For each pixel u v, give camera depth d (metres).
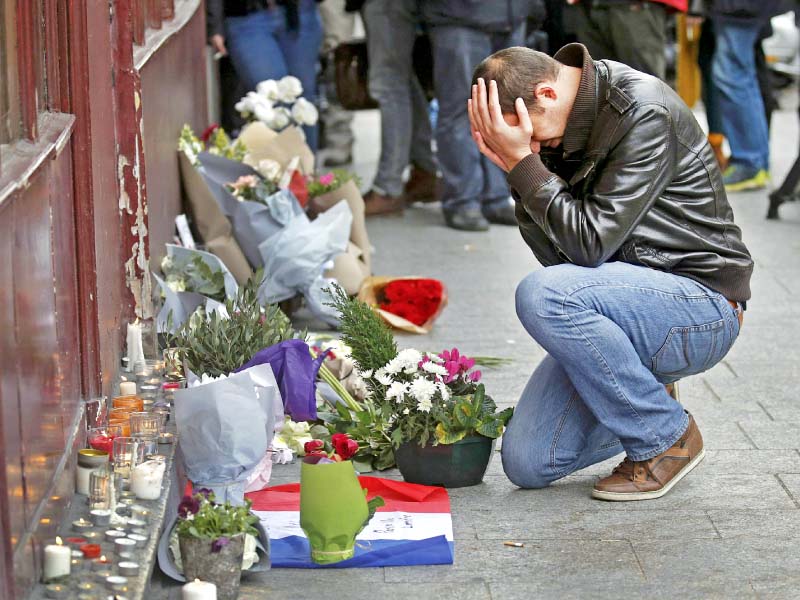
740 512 3.71
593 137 3.56
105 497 3.09
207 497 3.14
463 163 8.20
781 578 3.27
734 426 4.53
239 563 3.06
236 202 5.74
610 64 3.61
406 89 8.66
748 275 3.74
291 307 5.88
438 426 3.82
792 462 4.14
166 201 5.26
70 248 3.35
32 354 2.73
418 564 3.34
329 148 10.67
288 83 6.66
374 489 3.82
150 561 2.89
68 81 3.33
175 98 5.80
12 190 2.43
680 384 5.06
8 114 2.74
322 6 9.70
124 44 4.23
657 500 3.80
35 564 2.69
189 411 3.52
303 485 3.30
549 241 3.76
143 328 4.43
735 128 9.42
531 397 3.89
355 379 4.51
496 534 3.55
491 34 8.03
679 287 3.62
